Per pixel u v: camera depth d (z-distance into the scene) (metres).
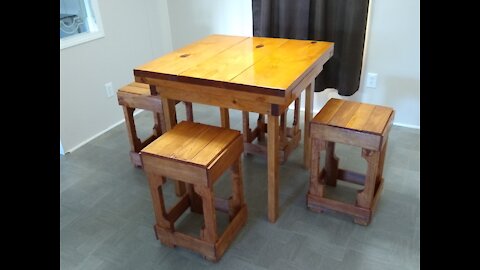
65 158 2.71
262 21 2.86
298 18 2.72
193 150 1.66
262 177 2.40
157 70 1.88
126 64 3.22
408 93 2.81
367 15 2.62
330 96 3.10
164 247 1.90
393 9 2.62
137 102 2.31
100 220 2.10
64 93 2.72
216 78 1.74
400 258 1.77
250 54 2.07
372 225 1.96
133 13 3.18
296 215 2.06
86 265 1.82
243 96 1.71
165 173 1.67
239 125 3.04
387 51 2.75
